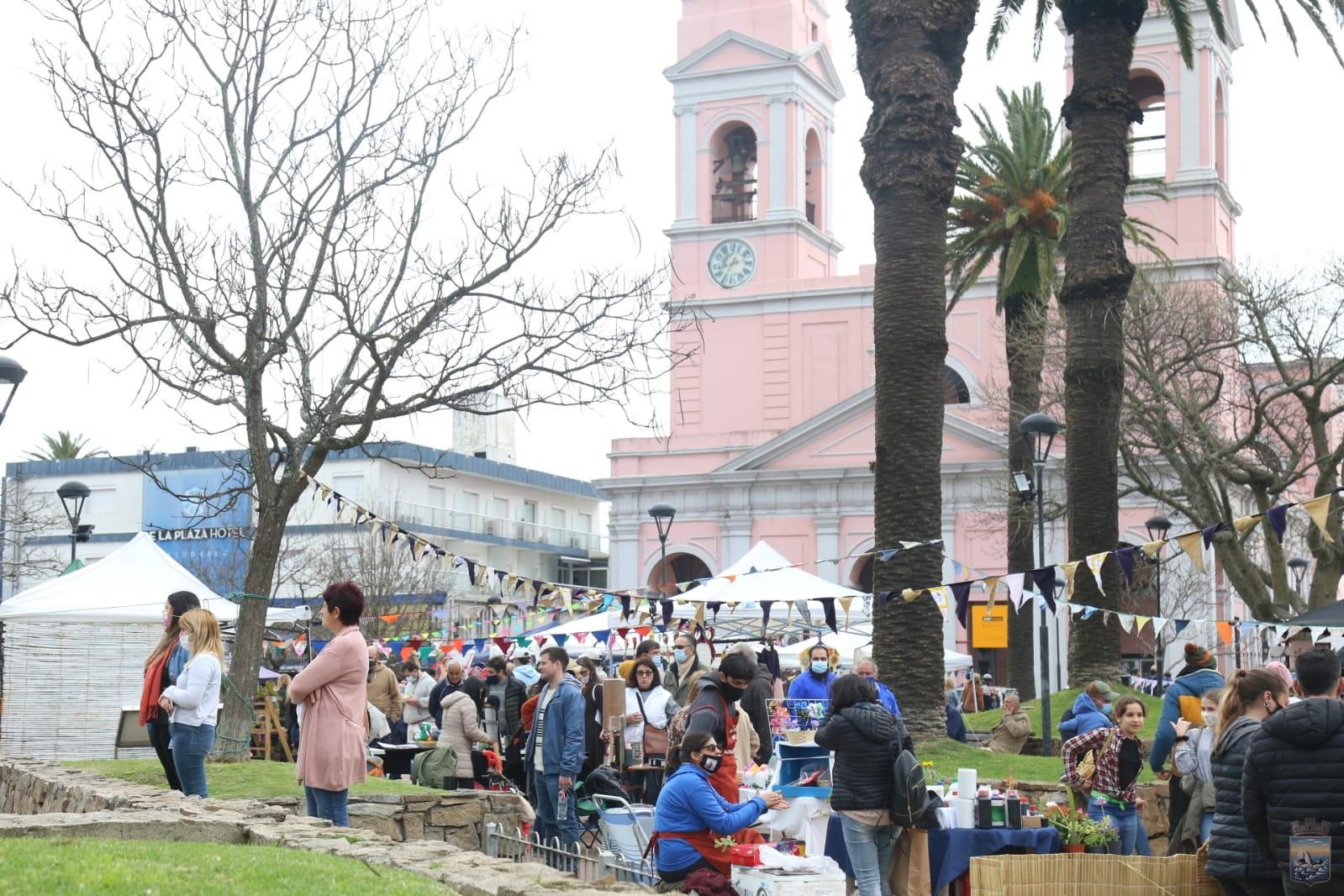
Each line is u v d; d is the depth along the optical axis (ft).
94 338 50.21
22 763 47.98
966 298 183.52
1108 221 71.46
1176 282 130.41
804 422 184.55
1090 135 71.82
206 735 38.11
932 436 59.77
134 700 66.85
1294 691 53.52
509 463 239.50
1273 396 96.37
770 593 67.21
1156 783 48.11
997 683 167.84
